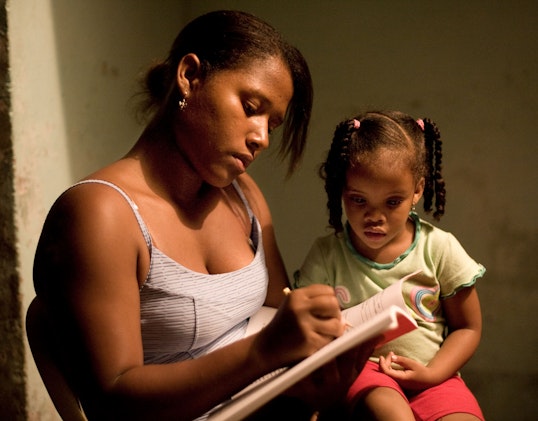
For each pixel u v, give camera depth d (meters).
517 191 2.14
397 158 1.44
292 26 2.26
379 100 2.21
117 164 1.31
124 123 2.13
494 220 2.17
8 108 1.65
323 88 2.25
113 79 2.05
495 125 2.13
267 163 2.35
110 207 1.16
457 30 2.12
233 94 1.25
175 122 1.31
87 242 1.12
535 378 2.20
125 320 1.13
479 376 2.25
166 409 1.06
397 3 2.15
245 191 1.64
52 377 1.29
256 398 0.97
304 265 1.66
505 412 2.24
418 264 1.54
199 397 1.06
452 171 2.18
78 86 1.90
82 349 1.11
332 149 1.55
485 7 2.09
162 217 1.29
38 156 1.75
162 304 1.25
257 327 1.49
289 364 1.06
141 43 2.19
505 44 2.09
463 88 2.14
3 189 1.68
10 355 1.75
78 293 1.12
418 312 1.54
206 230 1.39
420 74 2.17
